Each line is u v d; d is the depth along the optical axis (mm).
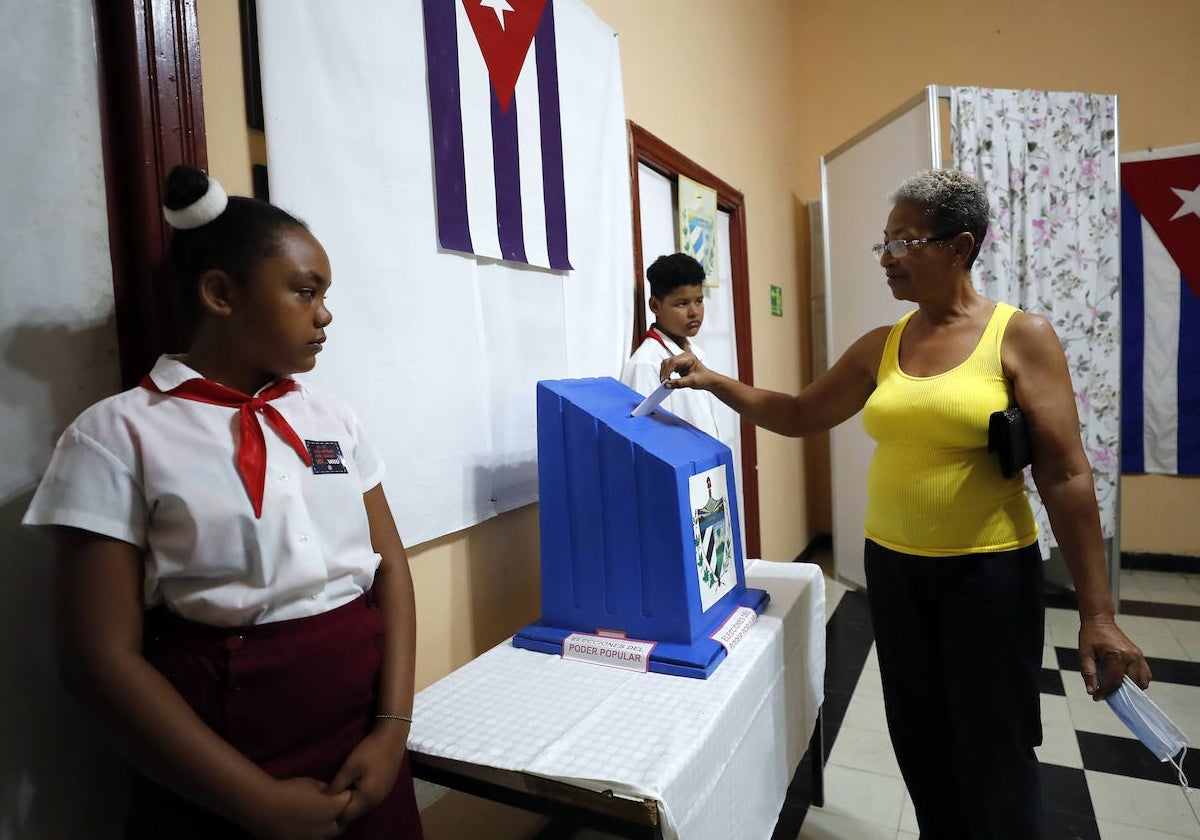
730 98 3037
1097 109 3023
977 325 1207
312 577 749
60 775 772
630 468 1174
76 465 659
